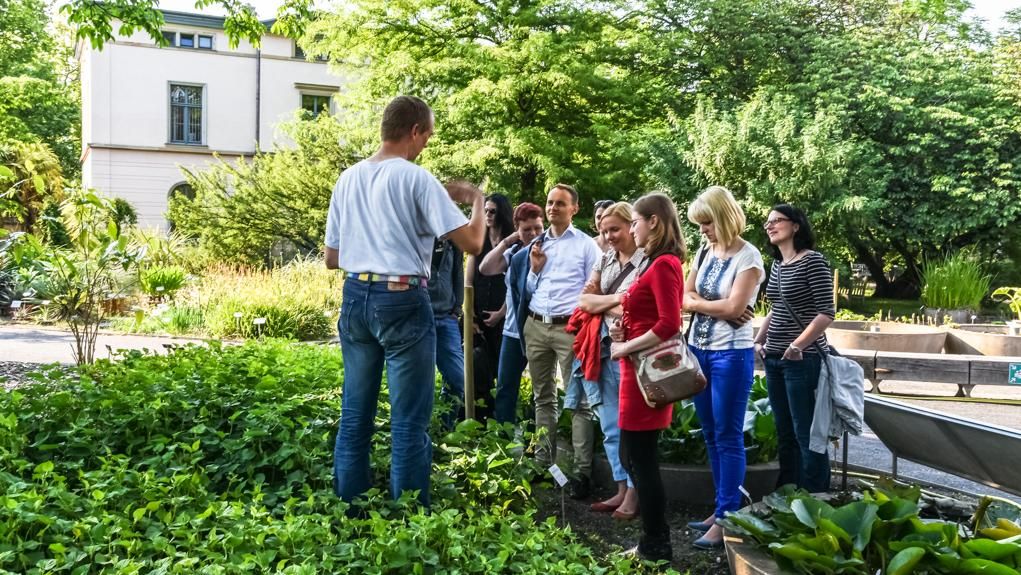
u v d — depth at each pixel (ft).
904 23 87.76
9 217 53.01
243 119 115.34
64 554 9.61
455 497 13.51
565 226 16.94
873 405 15.92
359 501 11.95
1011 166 77.20
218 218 78.79
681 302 12.68
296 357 23.36
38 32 116.06
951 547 9.77
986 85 80.07
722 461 13.88
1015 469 13.50
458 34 80.18
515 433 17.57
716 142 69.87
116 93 110.11
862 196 69.67
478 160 70.69
